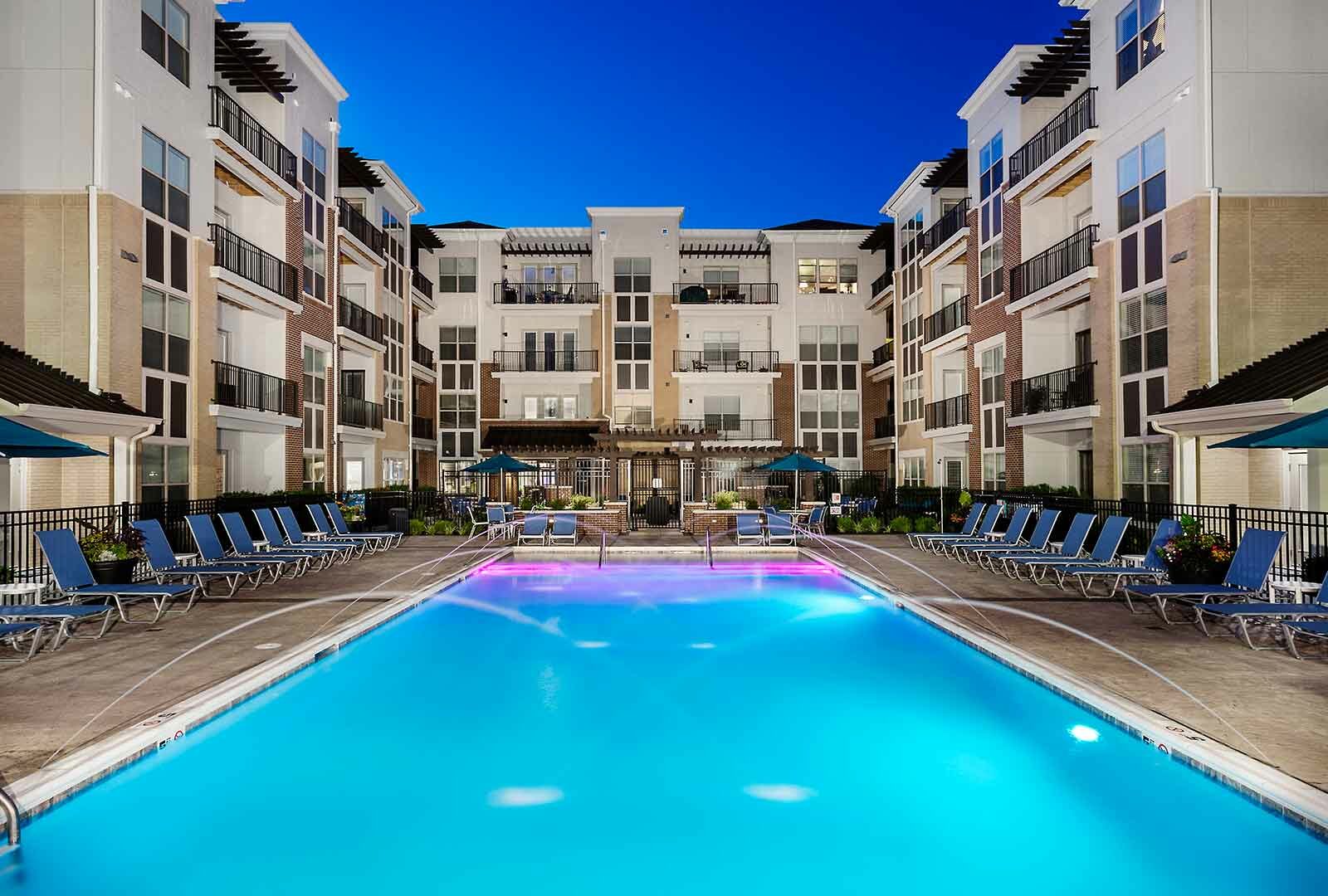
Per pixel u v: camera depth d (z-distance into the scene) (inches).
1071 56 797.2
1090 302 800.9
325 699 283.6
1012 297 925.2
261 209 903.1
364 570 555.8
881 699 282.8
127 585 368.5
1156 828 185.9
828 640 372.5
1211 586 358.3
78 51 594.2
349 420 1118.4
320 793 206.4
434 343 1603.1
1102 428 742.5
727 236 1672.0
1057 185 844.6
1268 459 591.8
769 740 243.0
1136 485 703.1
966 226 1126.4
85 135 593.6
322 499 858.1
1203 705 234.5
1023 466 914.7
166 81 679.1
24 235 589.9
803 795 205.0
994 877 165.2
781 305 1640.0
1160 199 668.7
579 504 889.5
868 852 175.8
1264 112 613.6
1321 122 616.1
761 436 1638.8
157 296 668.1
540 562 647.1
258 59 808.9
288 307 881.5
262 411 816.9
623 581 555.8
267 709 270.7
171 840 180.7
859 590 509.7
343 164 1154.0
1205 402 561.6
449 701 280.5
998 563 569.3
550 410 1614.2
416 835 183.6
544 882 163.9
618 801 202.2
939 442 1242.0
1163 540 409.7
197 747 232.8
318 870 168.2
